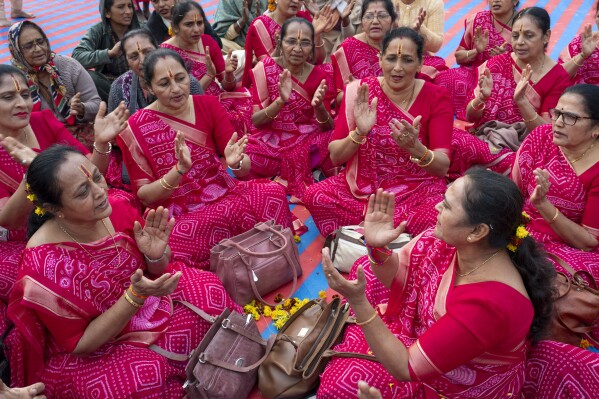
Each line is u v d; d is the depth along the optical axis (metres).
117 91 4.50
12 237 3.30
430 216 3.57
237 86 6.15
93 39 5.68
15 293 2.48
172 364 2.79
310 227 4.32
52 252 2.50
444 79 5.75
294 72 4.64
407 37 3.54
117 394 2.52
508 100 4.73
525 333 2.14
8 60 7.77
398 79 3.63
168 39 5.69
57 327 2.50
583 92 3.02
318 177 4.86
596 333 3.04
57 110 4.84
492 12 5.63
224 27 7.05
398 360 2.16
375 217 2.48
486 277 2.12
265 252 3.50
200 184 3.83
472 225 2.05
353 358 2.59
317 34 5.73
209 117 3.81
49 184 2.39
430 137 3.71
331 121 4.70
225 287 3.43
